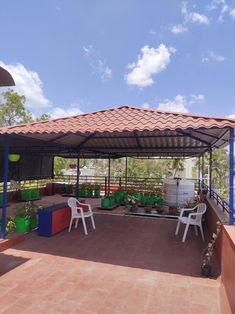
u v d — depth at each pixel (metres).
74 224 7.66
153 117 5.56
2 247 5.34
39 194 14.05
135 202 9.80
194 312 3.21
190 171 27.02
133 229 7.30
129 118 5.75
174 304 3.38
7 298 3.47
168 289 3.78
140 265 4.68
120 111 6.31
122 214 9.43
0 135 5.61
